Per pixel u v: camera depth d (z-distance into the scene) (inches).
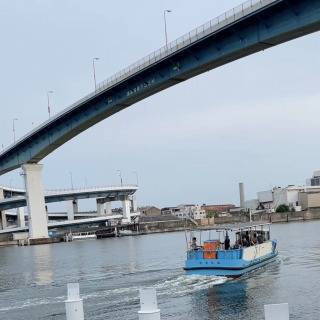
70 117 4746.6
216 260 1592.0
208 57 3053.6
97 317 1139.3
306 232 4756.4
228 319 1074.1
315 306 1160.8
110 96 4143.7
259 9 2513.5
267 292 1357.0
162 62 3373.5
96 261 2940.5
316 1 2310.5
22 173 6077.8
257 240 1895.9
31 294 1600.6
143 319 446.0
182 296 1336.1
